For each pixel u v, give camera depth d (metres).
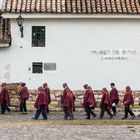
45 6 38.81
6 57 38.47
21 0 39.59
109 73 38.84
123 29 39.00
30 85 38.47
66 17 38.31
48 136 22.94
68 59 38.72
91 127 26.17
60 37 38.75
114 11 38.41
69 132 24.23
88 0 39.94
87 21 38.84
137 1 40.03
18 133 23.86
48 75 38.56
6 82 38.41
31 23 38.56
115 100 34.00
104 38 38.94
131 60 38.97
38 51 38.59
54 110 36.09
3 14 38.19
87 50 38.81
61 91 38.12
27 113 34.81
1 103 34.47
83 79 38.75
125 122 28.75
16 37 38.53
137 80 38.91
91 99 31.12
